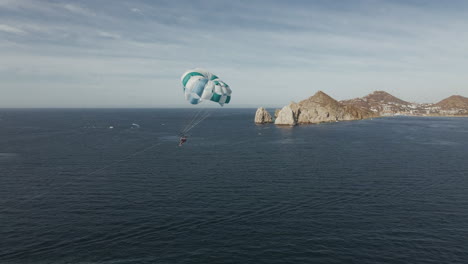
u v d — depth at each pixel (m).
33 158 61.94
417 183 42.72
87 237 25.78
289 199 35.59
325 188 40.12
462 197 36.59
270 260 22.17
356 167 53.25
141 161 59.09
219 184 42.25
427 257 22.66
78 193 38.38
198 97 45.19
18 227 27.92
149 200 35.34
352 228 27.59
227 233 26.50
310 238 25.59
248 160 59.97
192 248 23.89
